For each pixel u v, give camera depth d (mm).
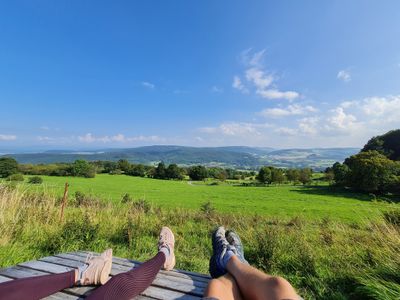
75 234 5375
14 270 2266
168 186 82938
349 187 71875
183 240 7305
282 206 41031
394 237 4531
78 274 1864
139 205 12883
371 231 5543
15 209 6062
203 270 4883
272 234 5996
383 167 61188
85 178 87625
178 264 5148
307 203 46500
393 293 3021
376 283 3262
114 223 7223
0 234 4730
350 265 4371
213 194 63375
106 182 78875
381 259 4059
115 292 1640
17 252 4199
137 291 1771
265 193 68188
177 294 1931
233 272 1769
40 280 1720
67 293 1835
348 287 3771
